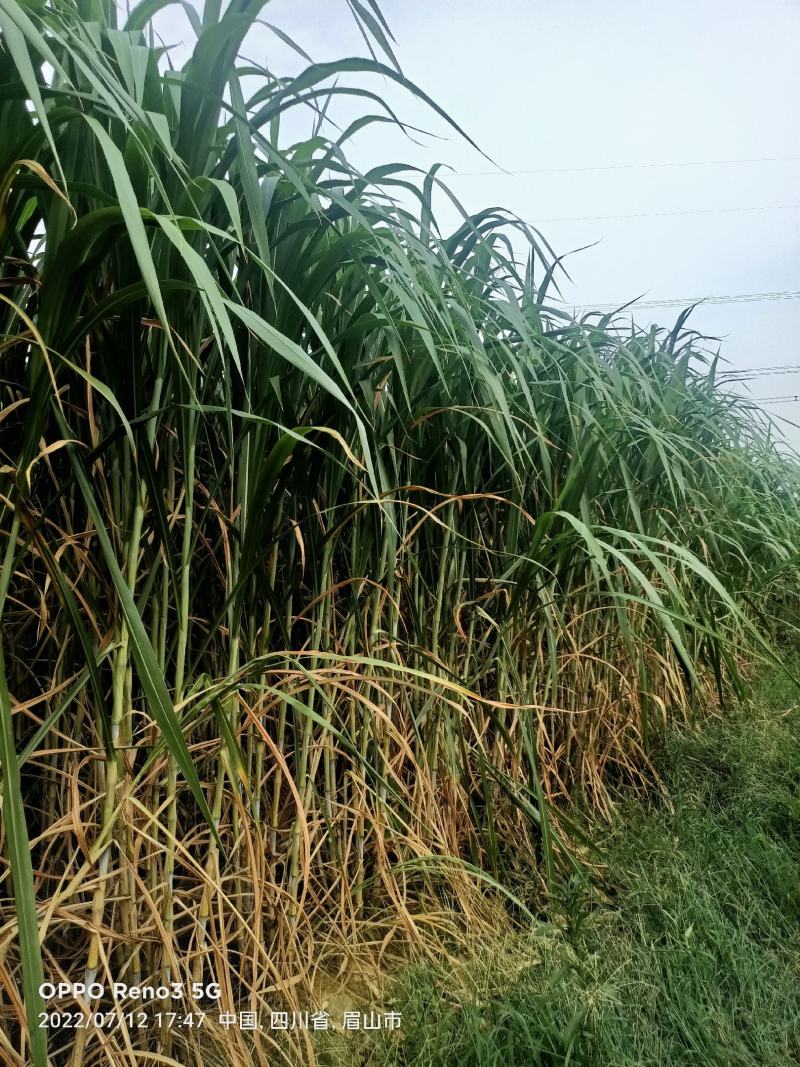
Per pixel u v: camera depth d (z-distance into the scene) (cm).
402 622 118
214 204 71
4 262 59
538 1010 82
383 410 100
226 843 85
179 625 71
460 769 121
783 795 143
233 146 67
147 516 76
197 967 76
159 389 67
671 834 133
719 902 110
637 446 154
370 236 77
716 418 220
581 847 128
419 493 112
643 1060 81
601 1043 80
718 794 153
